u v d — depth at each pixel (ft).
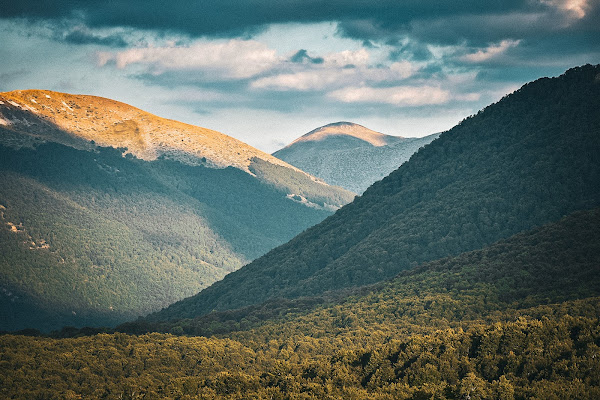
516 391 643.45
